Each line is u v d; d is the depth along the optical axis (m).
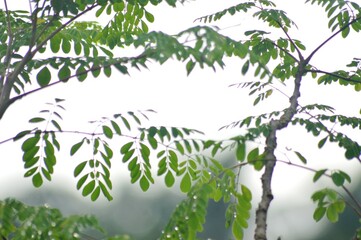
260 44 13.61
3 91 11.29
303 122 11.84
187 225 10.34
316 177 10.02
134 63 10.31
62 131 11.41
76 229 9.40
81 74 10.85
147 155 11.94
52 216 9.84
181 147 10.86
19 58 12.31
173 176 11.96
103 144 11.80
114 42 14.21
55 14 11.95
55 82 10.95
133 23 14.25
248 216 11.06
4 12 13.14
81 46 13.91
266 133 10.52
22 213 9.85
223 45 9.80
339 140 11.80
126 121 11.10
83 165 12.10
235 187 11.02
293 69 13.91
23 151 11.69
